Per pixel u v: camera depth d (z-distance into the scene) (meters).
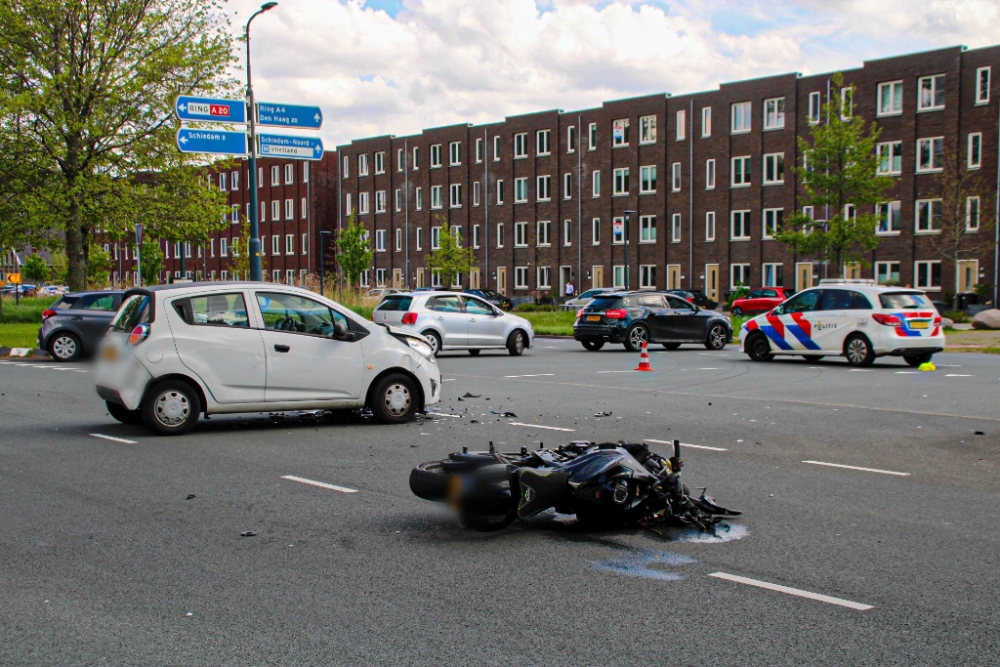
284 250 82.62
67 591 5.10
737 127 55.81
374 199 75.75
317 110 22.33
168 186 32.16
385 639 4.39
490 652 4.24
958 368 19.02
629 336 24.92
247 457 9.16
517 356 23.44
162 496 7.44
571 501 6.32
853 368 19.22
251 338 10.78
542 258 65.19
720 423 11.37
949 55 47.69
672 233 58.88
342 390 11.15
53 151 29.14
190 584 5.22
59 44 28.89
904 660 4.16
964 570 5.49
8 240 31.66
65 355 21.56
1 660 4.15
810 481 8.01
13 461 8.94
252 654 4.22
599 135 62.03
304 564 5.61
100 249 45.72
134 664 4.12
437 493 6.37
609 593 5.07
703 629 4.53
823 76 52.16
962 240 46.19
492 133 67.88
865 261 43.09
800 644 4.34
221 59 31.44
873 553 5.84
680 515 6.54
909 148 49.09
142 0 30.03
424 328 22.50
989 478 8.15
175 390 10.50
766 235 54.66
